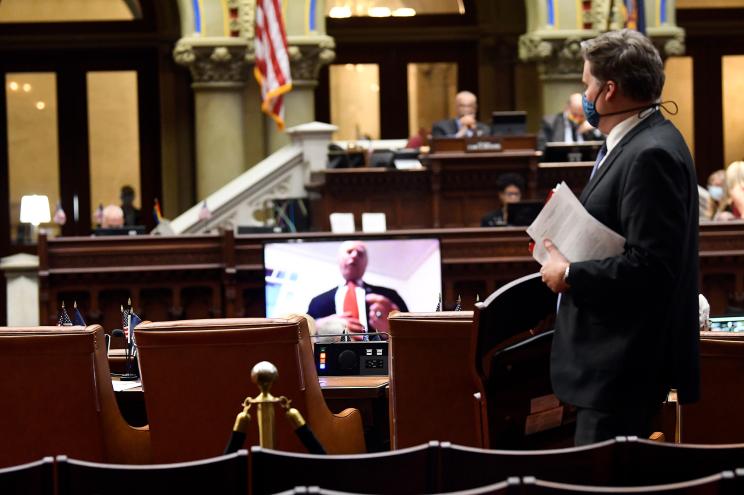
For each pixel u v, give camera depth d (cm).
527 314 411
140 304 966
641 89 373
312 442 385
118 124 1738
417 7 1742
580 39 1387
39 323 955
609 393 367
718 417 461
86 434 478
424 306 896
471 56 1752
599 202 373
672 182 361
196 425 477
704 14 1756
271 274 888
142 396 568
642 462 306
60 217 1268
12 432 477
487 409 402
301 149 1221
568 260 371
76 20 1720
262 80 1227
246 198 1208
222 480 296
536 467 302
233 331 468
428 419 491
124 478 291
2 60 1720
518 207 999
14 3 1719
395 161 1178
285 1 1387
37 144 1731
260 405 381
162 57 1723
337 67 1747
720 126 1769
